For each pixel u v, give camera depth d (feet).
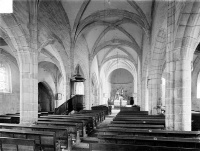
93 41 79.56
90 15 58.34
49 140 18.88
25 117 34.40
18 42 34.35
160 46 43.19
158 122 28.09
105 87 131.85
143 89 72.90
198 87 72.43
